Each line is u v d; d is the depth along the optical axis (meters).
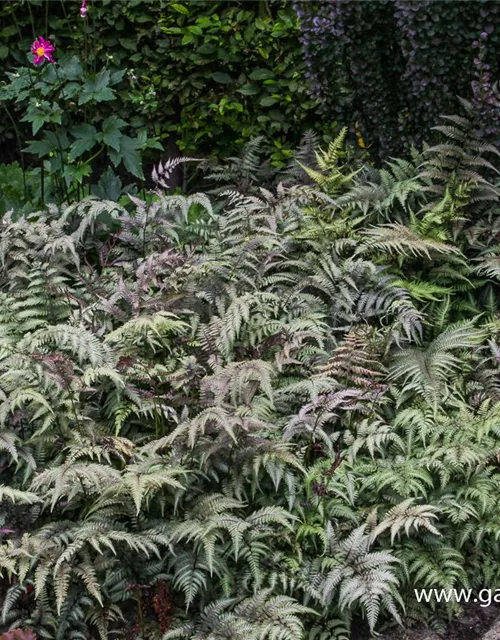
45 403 3.87
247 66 6.59
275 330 4.58
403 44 5.32
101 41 6.74
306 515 3.89
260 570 3.68
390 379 4.52
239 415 3.77
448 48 5.27
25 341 4.28
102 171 6.92
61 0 6.59
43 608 3.56
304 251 5.26
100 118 6.79
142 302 4.43
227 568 3.66
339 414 4.36
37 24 6.78
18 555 3.56
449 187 5.25
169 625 3.57
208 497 3.76
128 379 4.34
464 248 5.23
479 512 3.95
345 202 5.39
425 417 4.26
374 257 5.16
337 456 3.79
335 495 3.99
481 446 4.13
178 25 6.57
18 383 4.09
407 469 3.99
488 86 5.09
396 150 5.72
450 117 5.20
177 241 5.39
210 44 6.48
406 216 5.43
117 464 4.11
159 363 4.58
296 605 3.49
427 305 5.03
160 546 3.76
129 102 6.78
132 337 4.53
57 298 4.84
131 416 4.36
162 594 3.57
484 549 4.01
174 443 3.80
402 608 3.81
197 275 4.86
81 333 4.21
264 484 3.98
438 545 3.88
